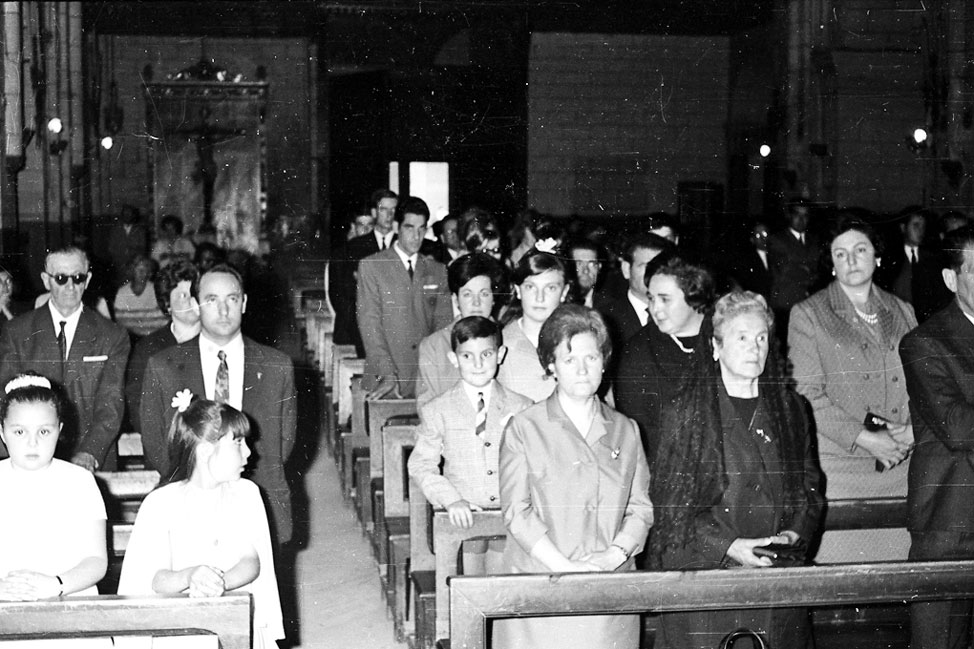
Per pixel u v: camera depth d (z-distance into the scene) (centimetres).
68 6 1304
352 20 1505
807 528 335
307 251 1519
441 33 1536
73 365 502
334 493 709
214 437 355
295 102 1535
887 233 836
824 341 456
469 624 292
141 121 1477
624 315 512
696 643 332
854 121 1306
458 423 406
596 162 1538
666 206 1523
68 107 1270
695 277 417
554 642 339
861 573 304
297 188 1538
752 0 1405
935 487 403
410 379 655
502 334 450
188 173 1502
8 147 1163
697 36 1475
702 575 299
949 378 404
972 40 1225
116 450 512
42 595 333
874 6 1295
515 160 1542
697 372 342
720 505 331
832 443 451
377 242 904
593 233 676
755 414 336
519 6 1471
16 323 504
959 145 1238
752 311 333
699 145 1513
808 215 870
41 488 356
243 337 452
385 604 514
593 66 1530
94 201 1386
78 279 504
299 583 542
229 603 296
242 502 362
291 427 446
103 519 363
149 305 888
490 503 402
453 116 1548
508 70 1523
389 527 484
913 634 385
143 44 1465
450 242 881
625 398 420
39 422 353
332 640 471
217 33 1495
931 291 761
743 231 926
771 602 301
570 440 343
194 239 1472
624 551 335
